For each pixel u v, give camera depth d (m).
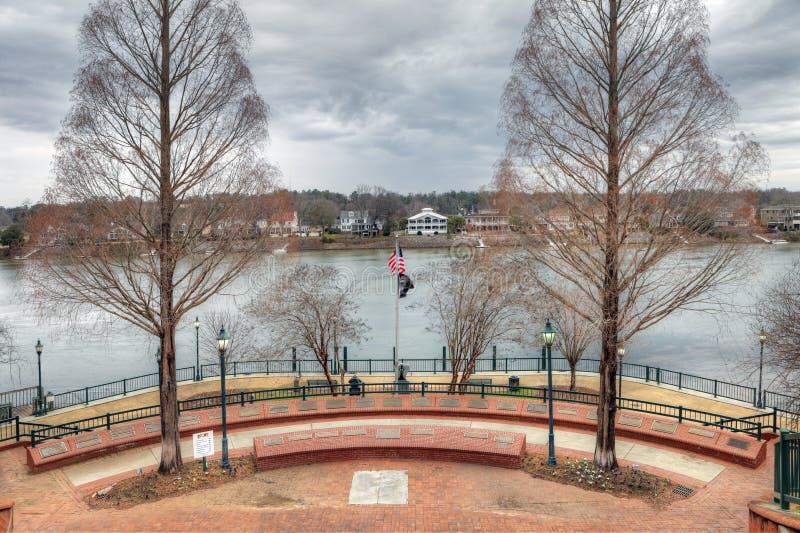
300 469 17.61
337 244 144.12
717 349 47.91
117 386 41.03
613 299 16.80
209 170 18.30
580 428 20.84
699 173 15.46
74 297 16.58
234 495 15.78
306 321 32.25
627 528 13.59
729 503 14.95
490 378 31.67
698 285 16.55
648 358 45.69
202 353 50.25
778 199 89.69
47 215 16.20
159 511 14.79
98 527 13.85
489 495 15.59
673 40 15.36
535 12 16.72
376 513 14.52
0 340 48.84
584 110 16.48
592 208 16.81
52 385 42.94
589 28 16.55
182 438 20.59
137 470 17.70
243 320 45.12
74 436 19.02
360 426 19.44
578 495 15.56
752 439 18.03
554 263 19.39
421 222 165.75
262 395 28.75
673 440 19.02
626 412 21.05
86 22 16.50
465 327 32.50
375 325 61.81
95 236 16.41
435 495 15.61
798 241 92.06
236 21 18.09
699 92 15.12
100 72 16.38
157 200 17.77
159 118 17.47
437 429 19.02
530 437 20.09
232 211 18.45
